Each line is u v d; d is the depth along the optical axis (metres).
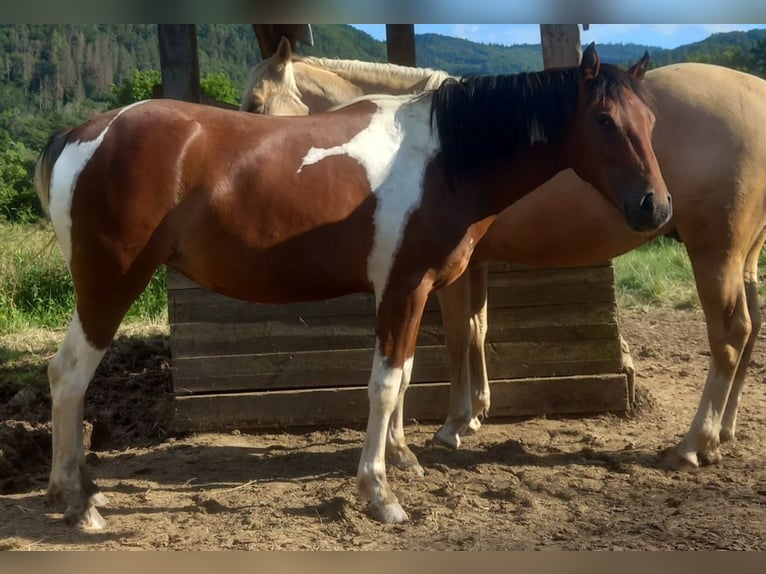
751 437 4.68
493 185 3.59
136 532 3.42
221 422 5.02
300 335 5.03
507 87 3.53
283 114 5.01
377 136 3.50
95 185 3.25
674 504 3.70
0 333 7.56
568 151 3.59
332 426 5.10
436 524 3.48
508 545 3.25
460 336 4.54
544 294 5.06
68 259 3.34
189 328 4.98
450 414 4.66
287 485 4.06
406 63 6.56
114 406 5.48
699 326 7.73
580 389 5.09
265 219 3.35
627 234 4.30
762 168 4.05
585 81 3.46
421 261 3.42
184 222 3.33
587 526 3.45
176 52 4.98
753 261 4.49
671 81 4.21
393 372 3.44
